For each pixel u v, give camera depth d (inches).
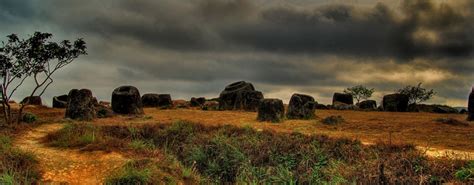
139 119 1041.5
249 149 666.2
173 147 727.1
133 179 458.3
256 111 1405.0
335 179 531.8
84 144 592.7
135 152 568.1
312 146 661.3
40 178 468.1
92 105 1028.5
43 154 549.6
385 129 897.5
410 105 1879.9
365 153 625.0
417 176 520.4
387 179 519.2
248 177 571.2
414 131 865.5
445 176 514.3
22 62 912.3
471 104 1162.0
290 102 1162.0
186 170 543.8
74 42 979.3
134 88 1190.3
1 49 900.6
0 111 1242.0
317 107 1897.1
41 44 936.3
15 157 492.4
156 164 515.8
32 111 1304.1
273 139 699.4
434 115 1418.6
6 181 419.2
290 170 603.5
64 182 463.8
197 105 1795.0
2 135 622.8
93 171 498.3
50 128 788.0
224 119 1075.3
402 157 564.1
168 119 1050.1
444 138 768.3
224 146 677.9
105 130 780.6
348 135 791.7
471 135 805.9
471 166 512.4
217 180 582.9
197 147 685.9
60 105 1565.0
